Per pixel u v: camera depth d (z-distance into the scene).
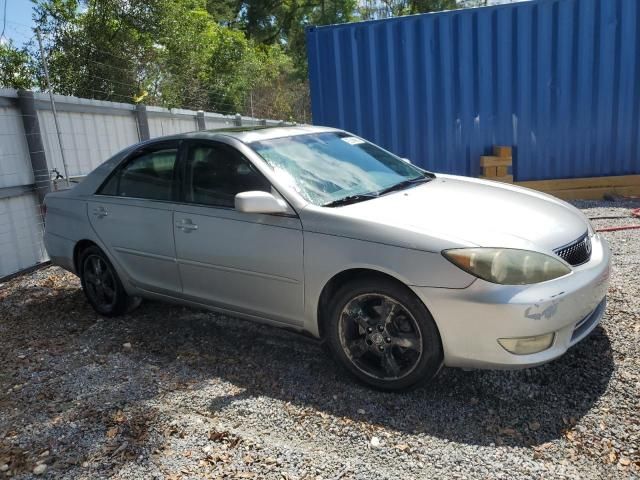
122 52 12.80
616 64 8.12
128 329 4.64
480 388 3.28
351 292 3.30
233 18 32.00
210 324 4.62
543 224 3.32
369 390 3.36
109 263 4.79
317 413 3.14
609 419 2.88
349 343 3.40
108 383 3.65
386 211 3.39
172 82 14.59
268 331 4.38
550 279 2.98
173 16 13.70
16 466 2.81
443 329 3.02
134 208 4.50
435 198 3.68
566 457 2.62
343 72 8.61
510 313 2.87
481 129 8.48
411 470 2.60
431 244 3.04
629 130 8.30
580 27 8.04
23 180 6.52
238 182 3.89
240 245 3.76
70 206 5.06
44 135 6.84
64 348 4.32
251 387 3.50
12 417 3.30
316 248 3.40
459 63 8.31
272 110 25.88
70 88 11.94
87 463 2.80
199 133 4.31
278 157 3.94
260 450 2.81
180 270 4.21
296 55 36.34
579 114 8.30
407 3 36.62
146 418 3.17
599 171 8.46
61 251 5.17
